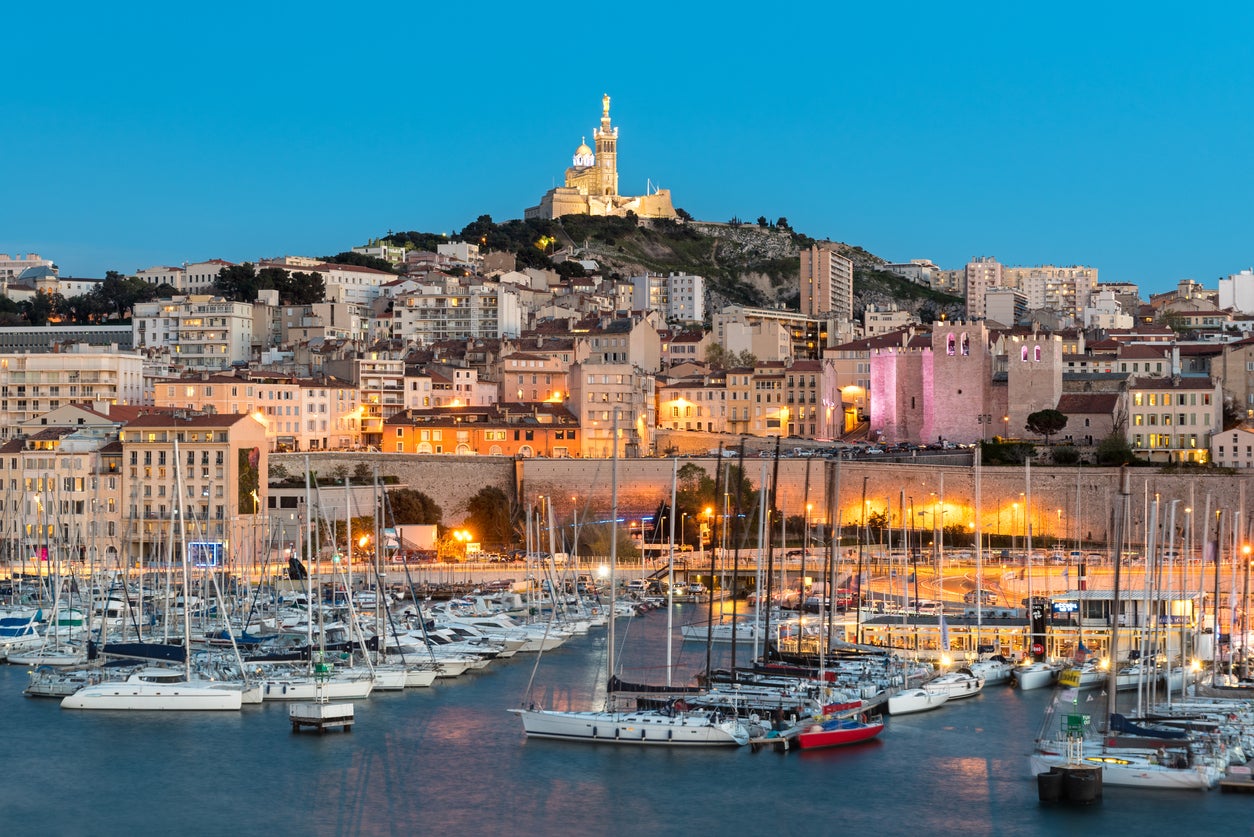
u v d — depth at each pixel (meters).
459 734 156.75
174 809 134.75
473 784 140.88
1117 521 149.75
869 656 180.50
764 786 140.12
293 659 177.12
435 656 186.62
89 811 134.38
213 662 175.50
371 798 137.25
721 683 164.75
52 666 179.88
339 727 157.62
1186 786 136.62
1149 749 139.88
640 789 139.50
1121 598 193.50
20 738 155.12
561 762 147.25
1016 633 194.88
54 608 194.00
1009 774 143.50
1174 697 165.88
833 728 152.62
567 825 130.88
